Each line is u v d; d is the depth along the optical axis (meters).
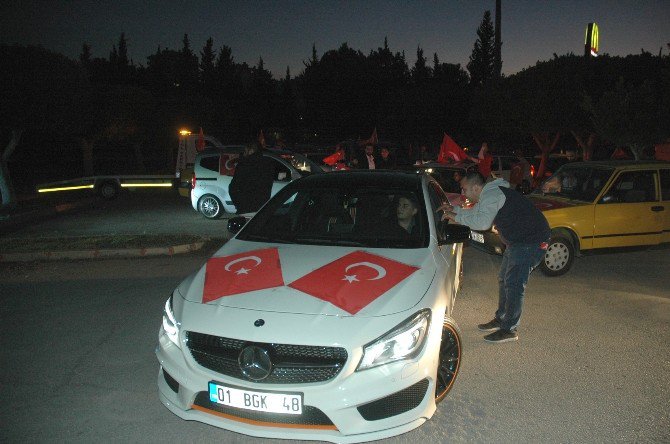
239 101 52.19
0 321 5.79
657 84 16.66
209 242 9.48
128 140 31.38
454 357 4.08
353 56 41.22
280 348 3.22
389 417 3.24
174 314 3.59
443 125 34.56
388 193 4.84
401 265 3.91
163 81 57.88
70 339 5.28
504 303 5.47
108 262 8.41
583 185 8.37
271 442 3.64
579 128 21.25
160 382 3.62
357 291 3.54
